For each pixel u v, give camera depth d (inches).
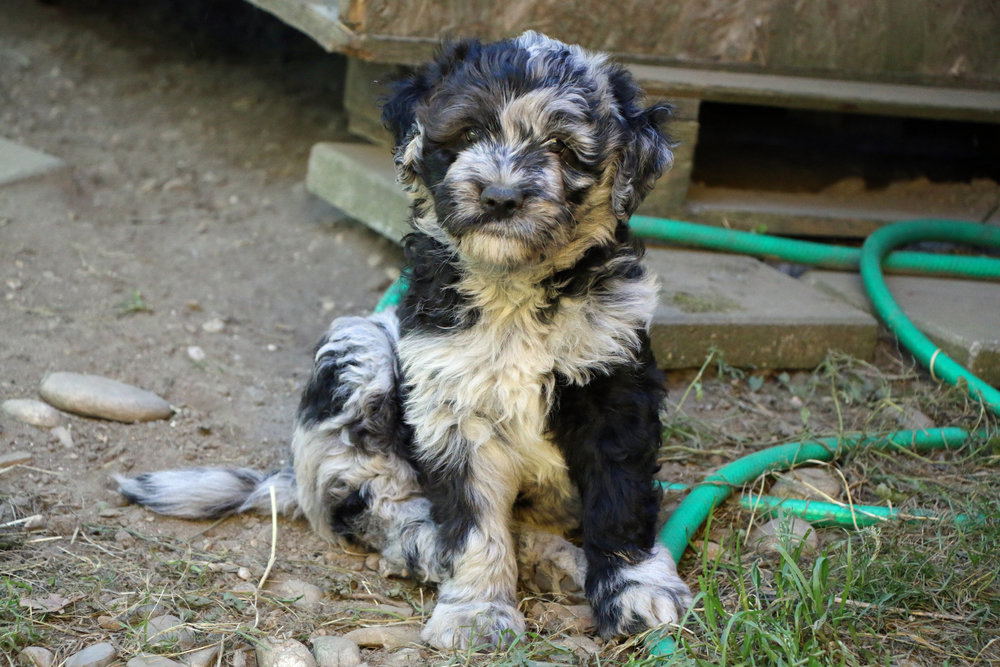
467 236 57.2
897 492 64.3
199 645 57.1
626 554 58.5
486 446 58.9
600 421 58.6
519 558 60.7
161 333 73.1
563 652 57.1
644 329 59.1
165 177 90.4
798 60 79.0
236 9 118.2
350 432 60.9
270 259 80.8
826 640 56.3
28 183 83.2
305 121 101.3
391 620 58.7
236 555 61.3
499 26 76.7
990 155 88.7
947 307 73.5
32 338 71.0
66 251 78.4
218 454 66.3
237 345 73.4
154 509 62.6
